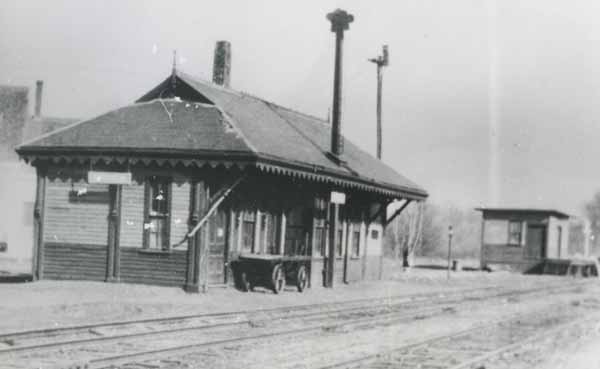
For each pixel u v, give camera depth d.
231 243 22.53
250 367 11.34
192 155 20.83
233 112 23.73
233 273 22.69
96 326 13.98
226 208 22.42
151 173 21.66
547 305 25.84
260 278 22.70
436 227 64.31
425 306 23.19
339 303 21.59
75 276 22.11
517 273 47.41
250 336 14.28
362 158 31.83
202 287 21.19
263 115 26.70
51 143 22.12
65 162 22.27
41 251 22.38
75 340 12.40
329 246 26.98
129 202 21.83
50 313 15.82
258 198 23.73
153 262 21.50
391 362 12.35
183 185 21.47
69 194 22.30
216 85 26.17
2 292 18.72
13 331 12.91
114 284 21.23
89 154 21.59
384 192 29.34
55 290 19.48
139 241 21.69
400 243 54.38
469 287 32.31
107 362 10.98
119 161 21.39
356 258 29.98
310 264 25.80
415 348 14.08
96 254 21.95
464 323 19.23
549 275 47.00
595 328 19.41
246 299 20.73
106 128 22.53
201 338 14.13
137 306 17.42
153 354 11.86
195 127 22.12
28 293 18.72
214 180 21.45
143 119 22.83
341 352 13.27
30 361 10.89
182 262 21.27
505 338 16.62
